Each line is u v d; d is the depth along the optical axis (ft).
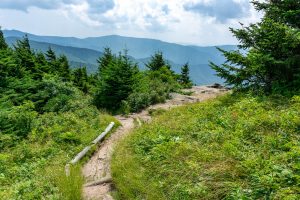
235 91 48.16
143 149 33.78
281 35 38.81
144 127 44.04
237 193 19.51
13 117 51.55
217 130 32.07
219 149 27.43
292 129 27.40
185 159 26.91
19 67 91.20
